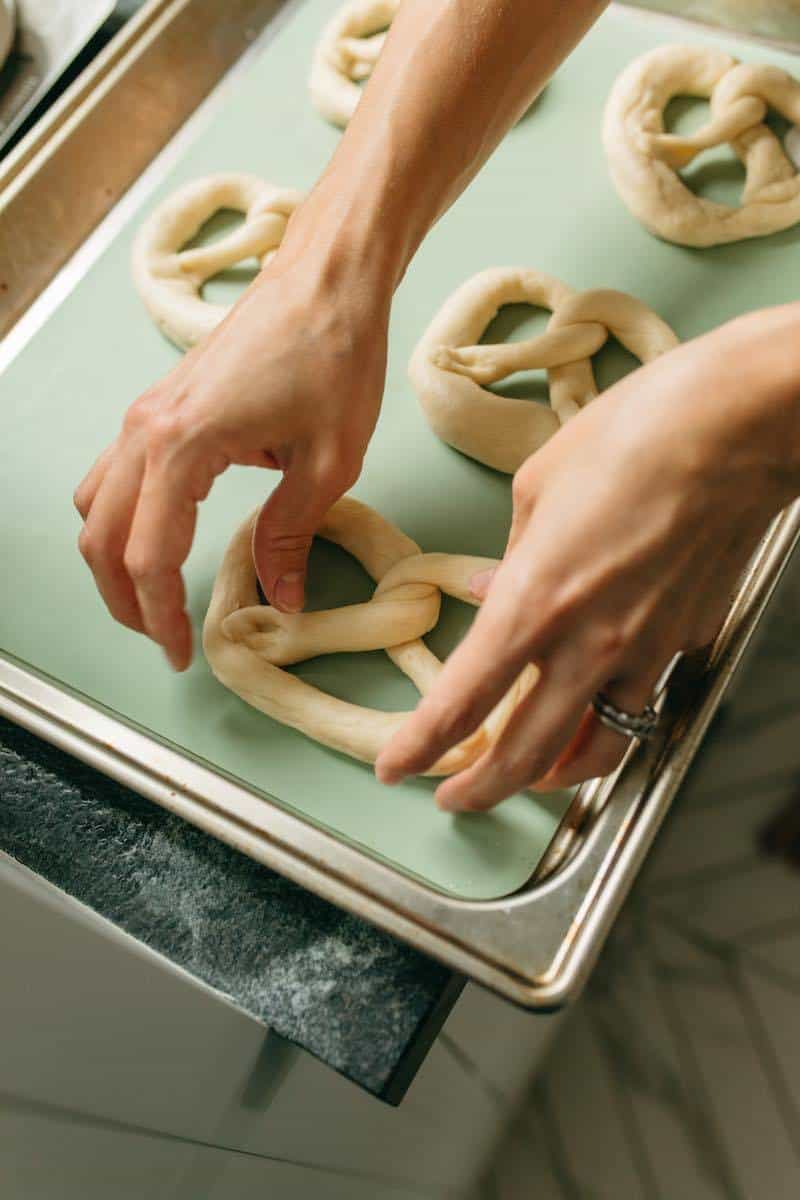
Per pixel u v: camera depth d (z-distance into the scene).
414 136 0.71
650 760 0.66
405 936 0.62
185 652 0.68
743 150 0.96
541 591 0.53
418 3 0.73
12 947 0.43
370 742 0.70
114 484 0.67
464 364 0.85
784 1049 1.51
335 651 0.76
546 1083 1.55
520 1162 1.51
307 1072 0.69
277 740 0.73
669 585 0.54
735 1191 1.45
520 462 0.82
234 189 0.99
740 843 1.63
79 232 1.00
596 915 0.62
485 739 0.69
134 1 1.10
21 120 1.03
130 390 0.91
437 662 0.75
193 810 0.67
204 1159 0.61
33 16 1.08
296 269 0.69
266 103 1.07
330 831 0.67
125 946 0.54
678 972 1.58
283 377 0.66
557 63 0.76
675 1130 1.49
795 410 0.53
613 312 0.87
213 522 0.83
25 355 0.94
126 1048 0.51
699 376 0.53
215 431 0.65
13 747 0.74
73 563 0.83
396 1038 0.62
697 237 0.91
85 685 0.77
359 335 0.68
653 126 0.98
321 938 0.65
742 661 0.70
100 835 0.70
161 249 0.95
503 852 0.68
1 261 0.95
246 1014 0.63
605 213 0.95
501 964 0.60
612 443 0.54
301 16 1.12
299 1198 0.76
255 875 0.68
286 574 0.73
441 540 0.81
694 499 0.53
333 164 0.73
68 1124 0.46
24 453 0.89
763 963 1.57
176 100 1.06
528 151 1.00
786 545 0.73
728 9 1.04
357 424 0.69
